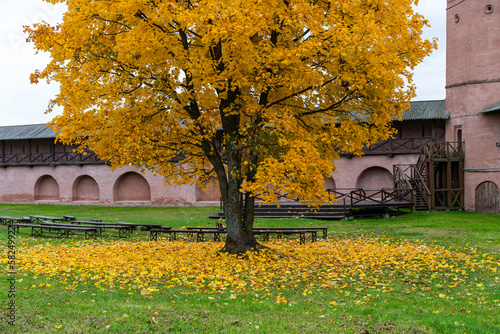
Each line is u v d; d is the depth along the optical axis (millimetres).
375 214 24938
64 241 16438
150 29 9984
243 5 9281
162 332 6141
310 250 13781
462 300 7980
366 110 12016
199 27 10391
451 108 28688
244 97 11234
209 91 11773
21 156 39906
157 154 12609
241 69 10266
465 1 27391
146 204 35531
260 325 6469
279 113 10883
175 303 7648
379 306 7602
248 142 10898
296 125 11148
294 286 9094
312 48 10055
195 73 10211
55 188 39344
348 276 10078
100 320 6543
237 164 12297
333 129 11859
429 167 27656
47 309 7031
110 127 11312
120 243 15781
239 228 12539
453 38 28297
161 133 11469
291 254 12852
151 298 7953
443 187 28188
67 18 10438
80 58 10781
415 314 7094
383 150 31391
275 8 9797
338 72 10680
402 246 14492
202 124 11555
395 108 11828
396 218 23719
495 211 26141
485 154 26609
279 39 10828
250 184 10656
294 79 10266
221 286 8922
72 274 10016
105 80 11219
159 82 10672
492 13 26500
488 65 26688
